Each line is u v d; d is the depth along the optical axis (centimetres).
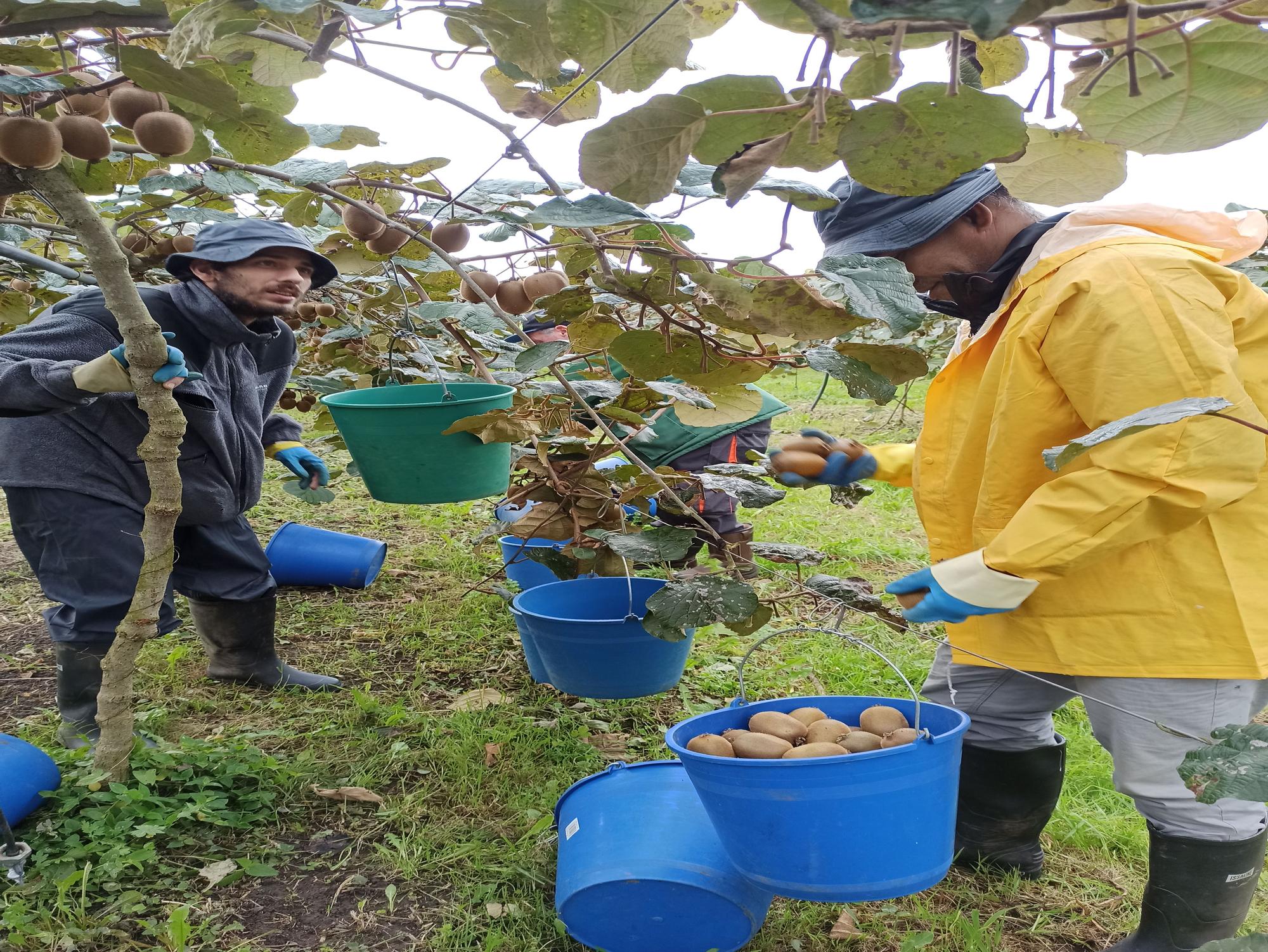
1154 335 153
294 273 283
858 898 171
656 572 387
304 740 310
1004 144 99
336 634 409
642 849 203
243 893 232
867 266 143
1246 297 168
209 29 121
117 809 247
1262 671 170
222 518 316
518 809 269
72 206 191
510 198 228
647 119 100
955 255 189
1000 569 164
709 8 136
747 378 199
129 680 257
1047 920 225
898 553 543
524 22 124
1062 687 186
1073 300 162
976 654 191
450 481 252
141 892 228
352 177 232
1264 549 171
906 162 103
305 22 141
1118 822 262
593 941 207
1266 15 84
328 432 489
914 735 176
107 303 211
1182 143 97
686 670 371
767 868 173
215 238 271
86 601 287
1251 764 124
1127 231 169
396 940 217
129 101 161
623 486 278
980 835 239
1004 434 176
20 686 350
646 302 181
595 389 244
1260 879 243
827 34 79
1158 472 152
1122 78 93
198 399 285
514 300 238
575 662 275
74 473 280
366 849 252
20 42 203
